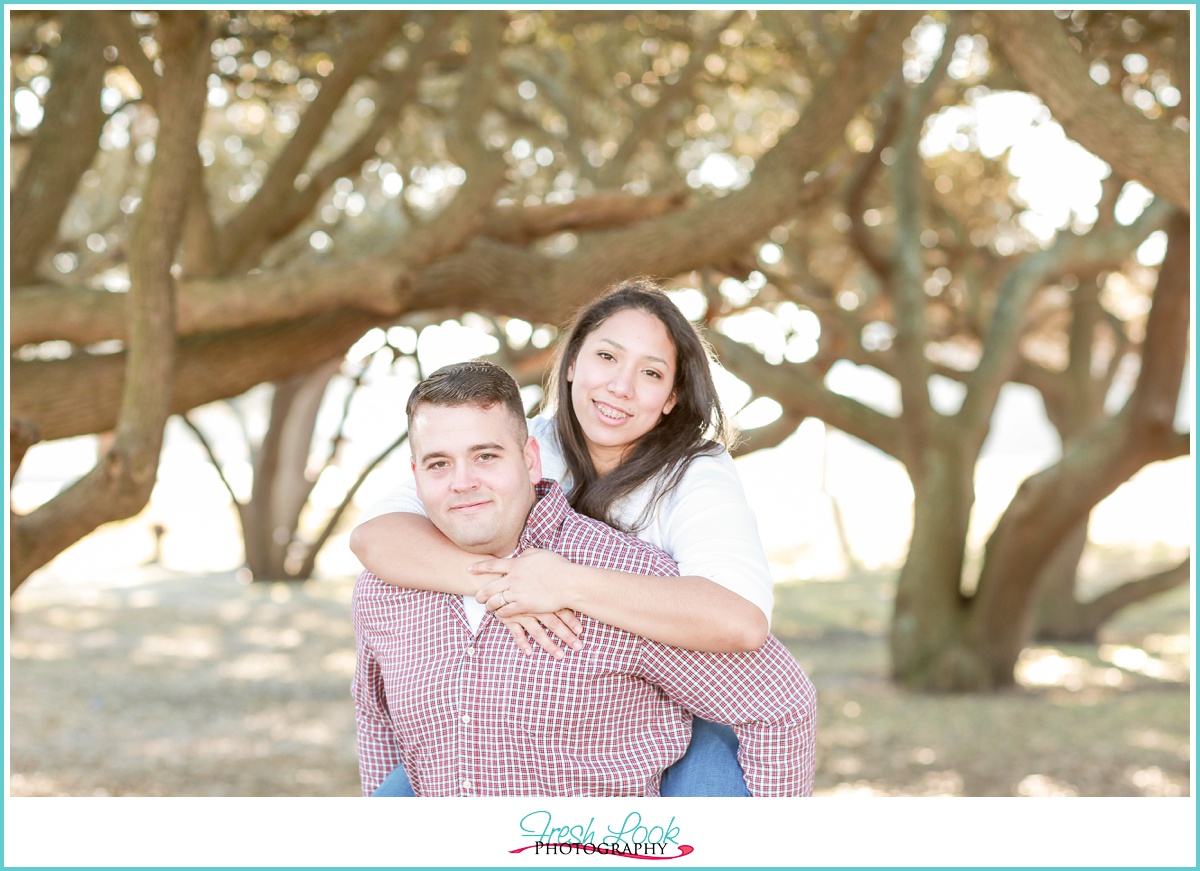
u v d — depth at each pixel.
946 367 13.91
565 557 2.46
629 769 2.45
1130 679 11.88
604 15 10.02
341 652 13.46
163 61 4.64
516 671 2.40
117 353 6.02
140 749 8.51
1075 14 8.20
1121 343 15.45
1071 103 4.84
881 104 10.97
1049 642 14.55
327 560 25.50
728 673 2.41
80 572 22.75
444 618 2.47
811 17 10.16
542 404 3.10
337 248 10.77
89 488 4.39
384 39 6.95
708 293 8.05
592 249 6.47
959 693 11.06
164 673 11.76
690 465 2.70
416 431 2.44
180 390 6.06
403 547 2.53
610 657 2.38
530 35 10.06
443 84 10.98
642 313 2.79
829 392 11.75
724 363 11.49
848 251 14.73
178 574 22.41
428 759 2.51
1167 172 4.64
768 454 27.44
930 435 11.52
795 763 2.51
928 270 14.31
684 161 12.54
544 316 6.39
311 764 8.23
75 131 6.44
